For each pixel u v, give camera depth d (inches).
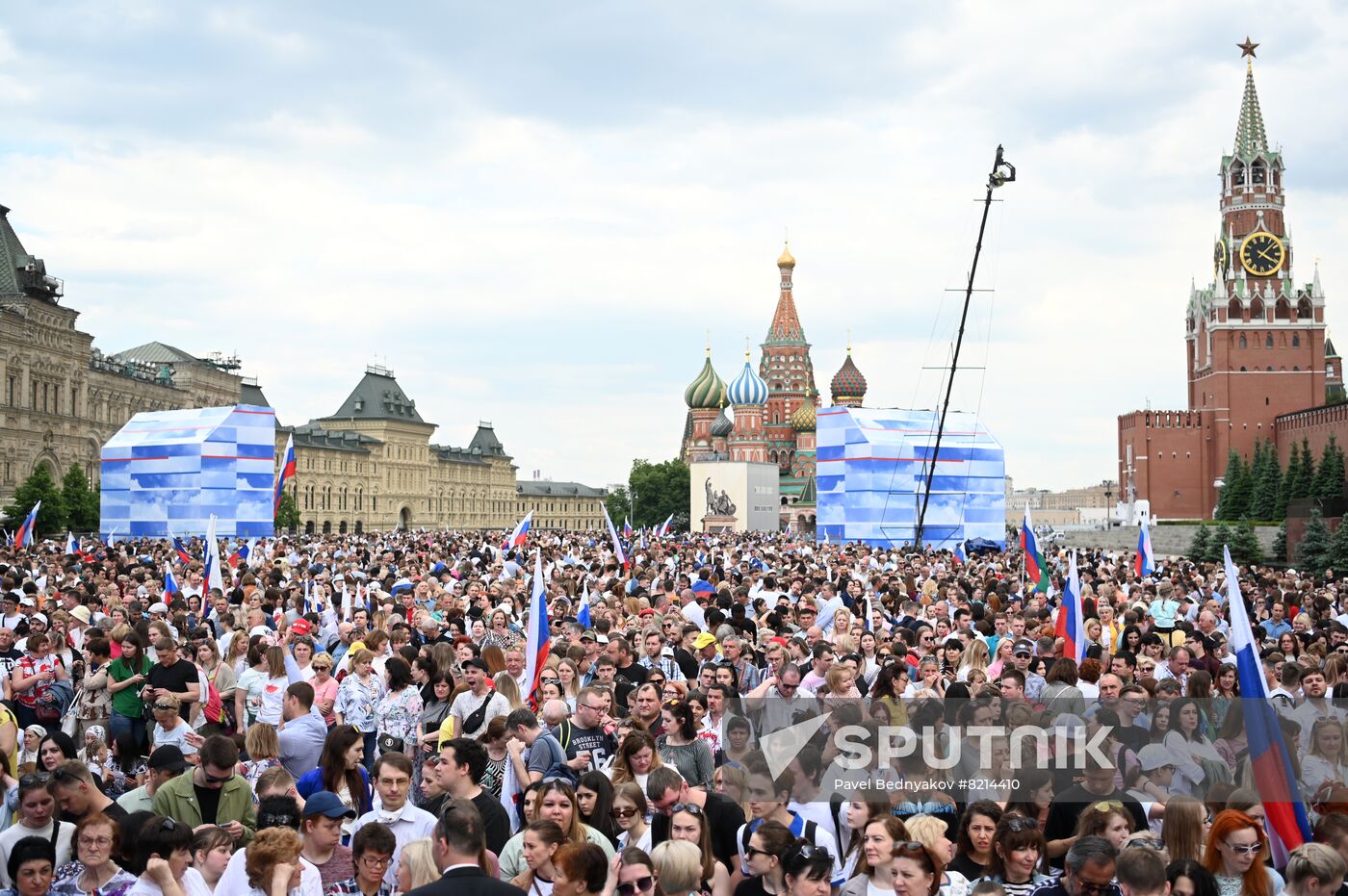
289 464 2805.1
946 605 1046.4
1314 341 7224.4
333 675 825.5
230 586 1448.1
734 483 6422.2
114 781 682.8
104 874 431.8
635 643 869.8
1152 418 7303.2
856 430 3371.1
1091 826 447.8
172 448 3395.7
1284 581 1467.8
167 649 740.7
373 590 1242.0
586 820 481.1
